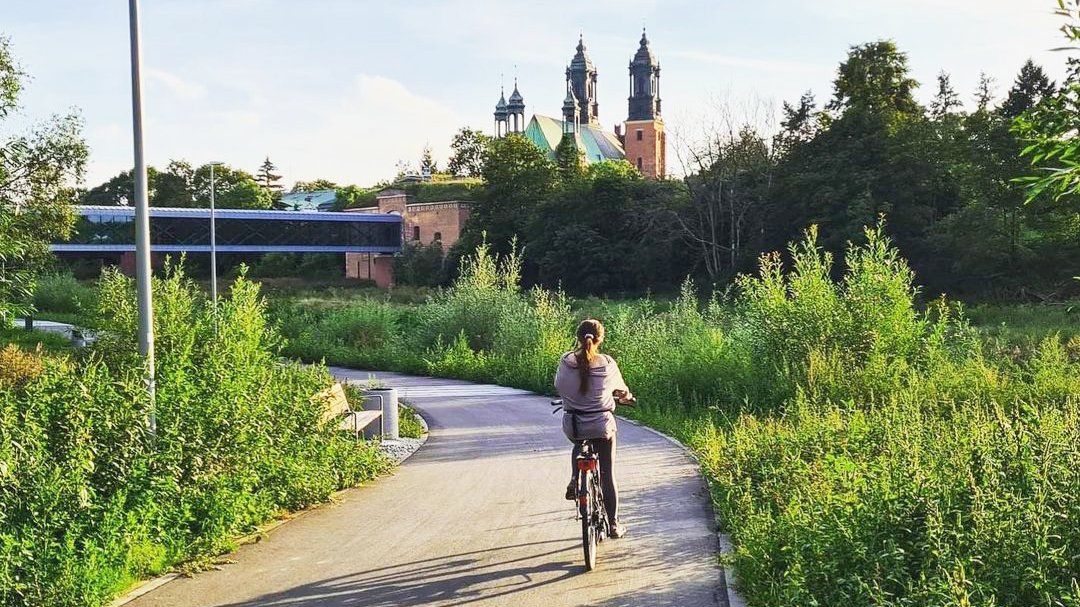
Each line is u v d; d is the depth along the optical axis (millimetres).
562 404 6789
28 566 5551
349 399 14477
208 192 134250
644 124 162500
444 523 7980
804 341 15047
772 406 13969
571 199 84875
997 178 52656
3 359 17359
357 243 102688
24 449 6062
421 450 13016
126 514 6543
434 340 30641
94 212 81062
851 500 5578
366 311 37938
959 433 6711
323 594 5953
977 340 15594
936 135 63312
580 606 5594
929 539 4742
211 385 8234
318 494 8961
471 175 138875
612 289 78812
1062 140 4250
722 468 9086
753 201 71062
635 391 18156
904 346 14805
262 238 94875
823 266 16328
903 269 15828
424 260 97688
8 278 18734
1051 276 51344
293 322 39438
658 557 6691
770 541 6012
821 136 64500
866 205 56250
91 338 17469
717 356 17094
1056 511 4887
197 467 7301
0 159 27422
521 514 8305
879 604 4441
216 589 6094
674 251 76688
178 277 15367
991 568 4598
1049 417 6457
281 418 9109
